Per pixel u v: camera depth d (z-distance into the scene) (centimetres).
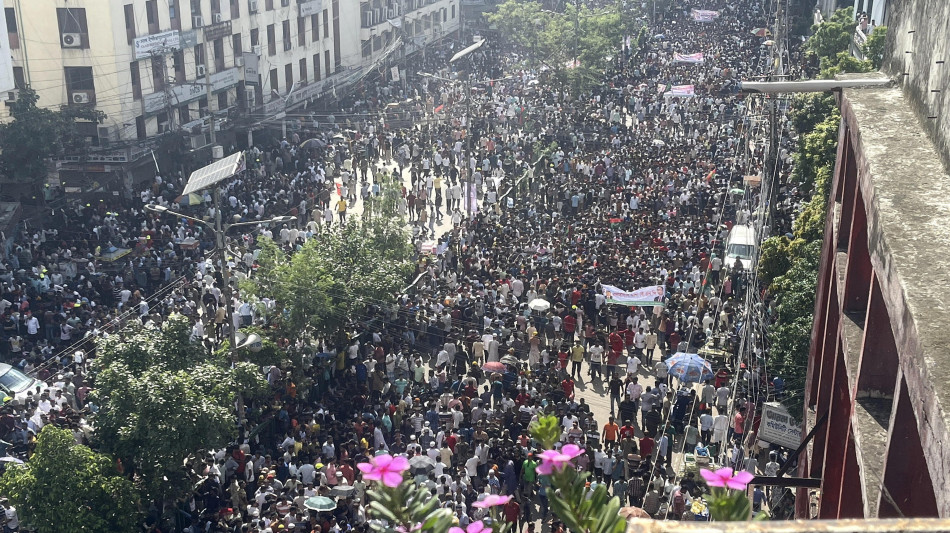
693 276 3328
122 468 2133
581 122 5497
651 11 8600
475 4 9131
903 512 649
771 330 2516
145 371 2142
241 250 3688
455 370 2906
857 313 984
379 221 3206
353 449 2353
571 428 2408
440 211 4616
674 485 2209
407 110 5969
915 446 631
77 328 3059
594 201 4297
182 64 5094
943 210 670
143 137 4803
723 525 274
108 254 3612
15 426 2534
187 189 2506
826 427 1130
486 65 7388
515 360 2803
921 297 559
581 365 3061
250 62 5584
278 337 2825
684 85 6016
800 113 3650
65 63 4525
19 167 4091
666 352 3038
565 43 6172
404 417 2566
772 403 2273
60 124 4159
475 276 3372
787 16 6275
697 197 4172
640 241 3669
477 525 316
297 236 3922
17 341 2994
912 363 535
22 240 3703
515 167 4897
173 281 3491
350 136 5362
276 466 2325
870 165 760
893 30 1058
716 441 2477
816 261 2341
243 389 2325
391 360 2814
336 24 6656
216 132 5288
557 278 3262
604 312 3148
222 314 3198
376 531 306
